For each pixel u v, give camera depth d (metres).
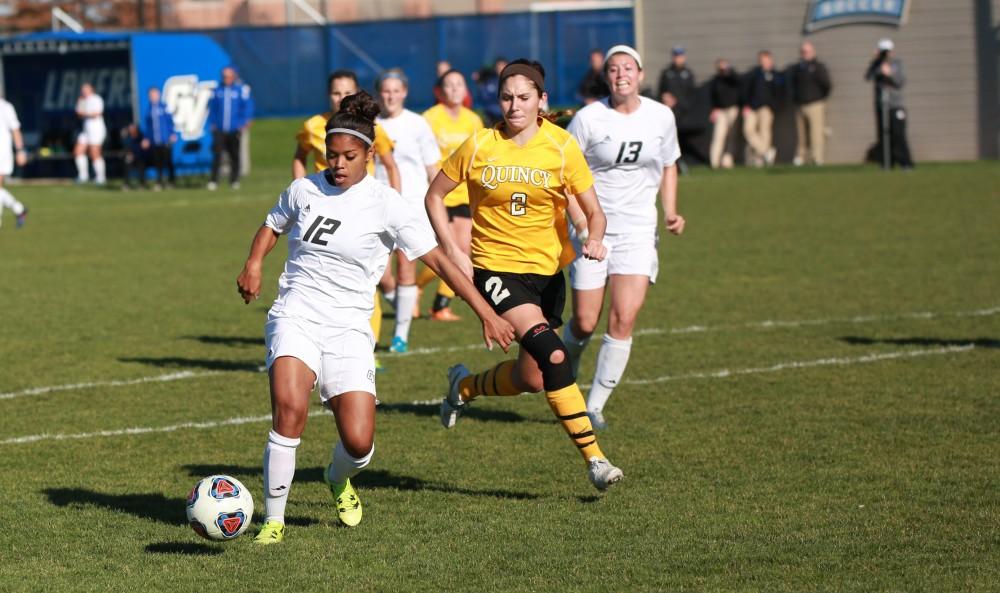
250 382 35.62
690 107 112.56
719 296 49.88
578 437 23.66
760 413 30.78
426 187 41.28
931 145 115.44
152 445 28.55
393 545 21.17
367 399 21.23
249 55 141.12
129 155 108.00
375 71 140.38
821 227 71.75
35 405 32.78
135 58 108.62
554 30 136.38
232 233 75.06
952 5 113.56
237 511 20.58
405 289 39.41
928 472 25.25
